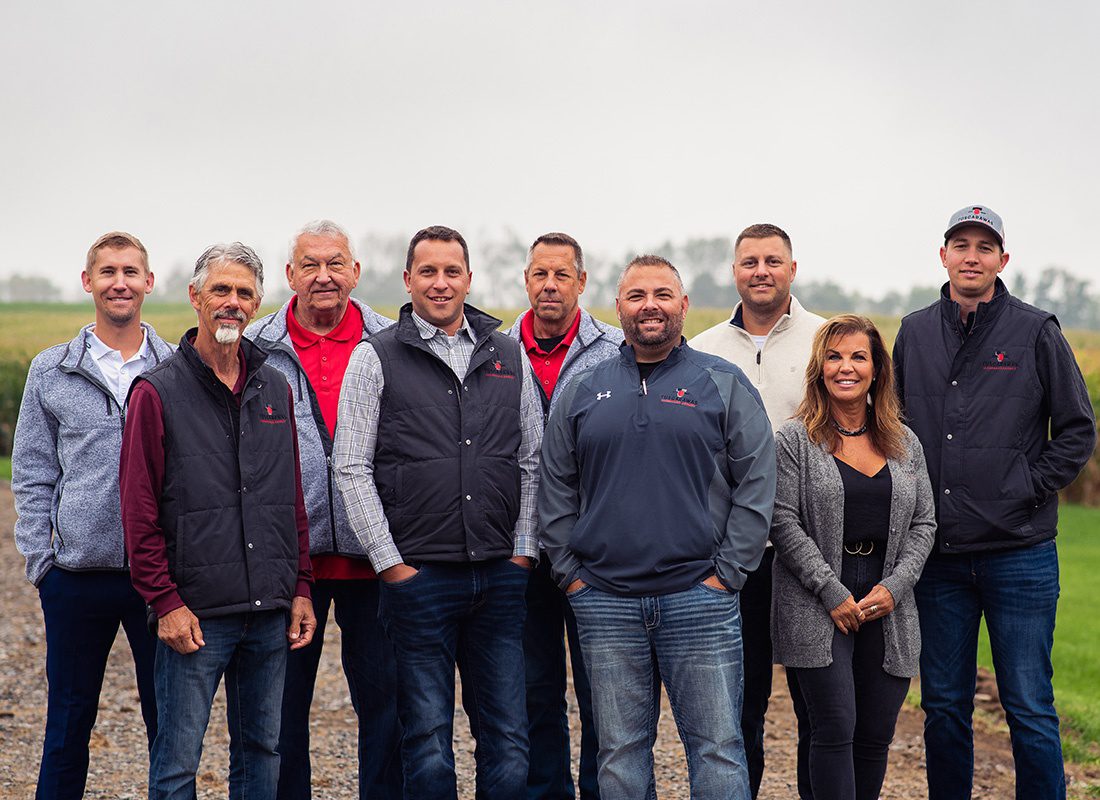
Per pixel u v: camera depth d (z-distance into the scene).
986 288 4.55
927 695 4.56
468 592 4.18
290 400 4.08
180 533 3.75
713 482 4.13
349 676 4.70
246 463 3.86
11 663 7.96
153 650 4.25
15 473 4.27
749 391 4.21
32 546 4.18
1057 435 4.48
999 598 4.44
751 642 4.77
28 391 4.27
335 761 5.99
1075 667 8.38
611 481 4.09
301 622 4.08
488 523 4.17
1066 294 75.44
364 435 4.20
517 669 4.30
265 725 3.95
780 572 4.35
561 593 4.78
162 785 3.73
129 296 4.30
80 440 4.17
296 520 4.08
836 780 4.17
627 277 4.19
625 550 4.05
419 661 4.17
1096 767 5.97
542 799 4.75
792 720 6.95
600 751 4.13
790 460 4.34
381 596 4.23
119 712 6.80
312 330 4.74
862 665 4.27
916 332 4.68
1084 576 12.77
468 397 4.22
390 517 4.18
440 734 4.16
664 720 6.89
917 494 4.32
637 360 4.29
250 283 3.87
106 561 4.15
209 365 3.89
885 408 4.36
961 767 4.53
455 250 4.27
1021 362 4.46
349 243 4.71
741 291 4.88
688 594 4.03
